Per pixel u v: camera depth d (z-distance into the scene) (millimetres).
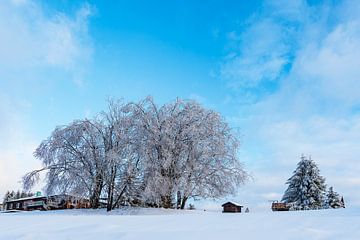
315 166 37375
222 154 22562
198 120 23141
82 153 23078
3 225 7016
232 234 5008
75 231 5727
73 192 22500
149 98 23984
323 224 5938
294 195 37250
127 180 21844
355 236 4586
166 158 21234
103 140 23641
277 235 4820
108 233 5363
